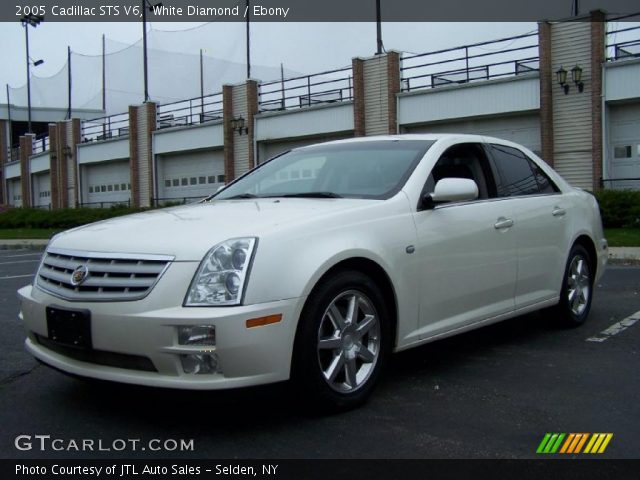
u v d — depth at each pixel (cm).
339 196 455
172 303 344
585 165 2191
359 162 494
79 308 362
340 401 386
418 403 412
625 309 700
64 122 4228
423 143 497
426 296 442
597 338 577
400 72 2625
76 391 447
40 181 4781
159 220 406
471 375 471
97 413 404
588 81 2170
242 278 347
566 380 458
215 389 340
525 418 387
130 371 356
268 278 352
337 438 359
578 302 616
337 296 382
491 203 505
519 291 528
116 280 358
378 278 418
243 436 363
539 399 419
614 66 2112
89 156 4041
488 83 2356
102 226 414
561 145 2238
